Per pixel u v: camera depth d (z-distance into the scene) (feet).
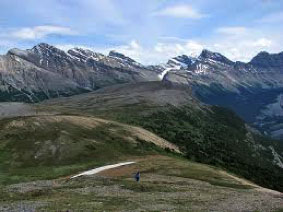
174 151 629.51
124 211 187.52
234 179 360.89
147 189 254.06
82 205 199.72
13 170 398.83
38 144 457.27
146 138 611.47
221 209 201.67
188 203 214.90
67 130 508.94
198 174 354.74
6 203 207.41
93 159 443.73
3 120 529.45
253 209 204.13
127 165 394.93
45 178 367.45
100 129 568.00
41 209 188.34
